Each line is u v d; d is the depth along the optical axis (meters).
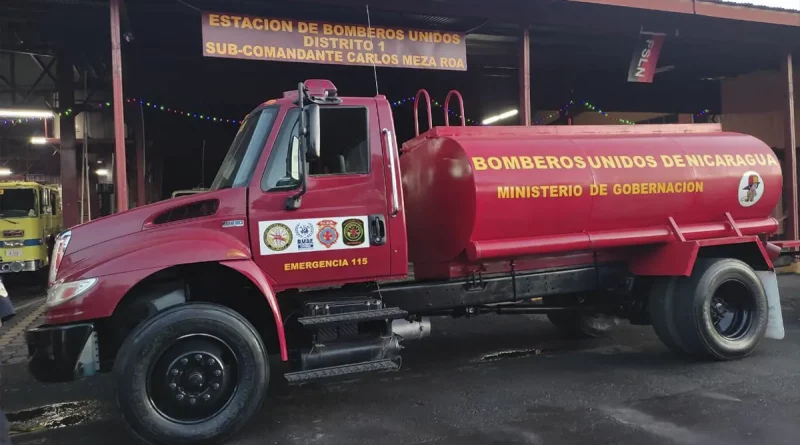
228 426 3.96
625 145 5.66
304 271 4.43
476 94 15.65
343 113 4.62
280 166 4.42
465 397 4.87
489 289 5.39
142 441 3.81
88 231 4.14
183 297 4.29
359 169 4.62
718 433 3.95
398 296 5.01
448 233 5.22
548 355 6.21
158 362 3.89
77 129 16.38
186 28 9.98
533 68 14.47
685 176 5.71
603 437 3.93
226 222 4.25
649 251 5.89
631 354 6.18
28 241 12.56
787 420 4.15
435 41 8.66
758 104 14.34
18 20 9.84
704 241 5.63
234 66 12.88
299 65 13.02
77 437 4.27
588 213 5.37
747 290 5.84
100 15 9.57
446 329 7.64
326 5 8.06
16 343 7.41
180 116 15.51
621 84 15.55
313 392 5.13
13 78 14.81
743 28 10.77
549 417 4.34
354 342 4.46
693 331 5.59
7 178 17.23
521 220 5.11
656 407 4.49
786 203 12.41
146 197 15.38
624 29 10.04
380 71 14.04
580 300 6.49
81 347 3.85
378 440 4.00
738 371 5.41
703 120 15.76
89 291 3.84
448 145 5.18
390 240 4.65
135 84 13.21
